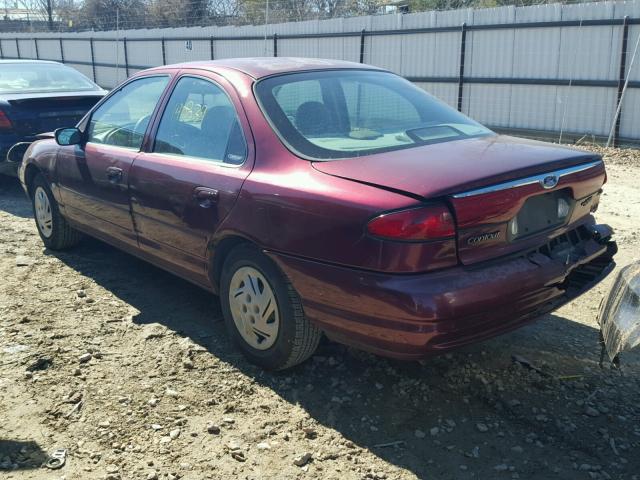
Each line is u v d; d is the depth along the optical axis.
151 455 3.05
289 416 3.35
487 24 14.89
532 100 14.56
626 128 13.22
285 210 3.34
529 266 3.22
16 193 8.65
